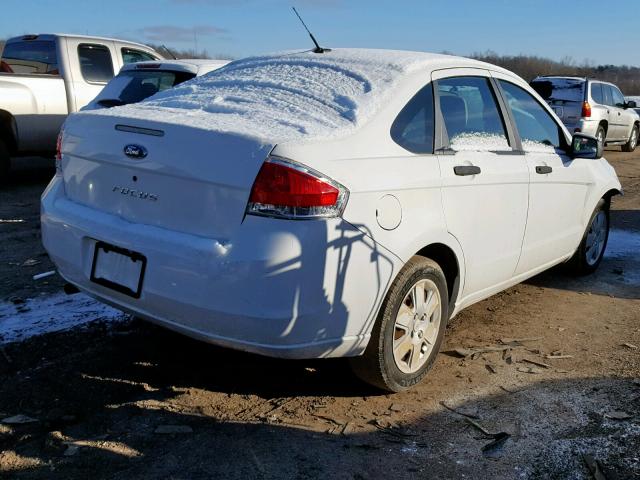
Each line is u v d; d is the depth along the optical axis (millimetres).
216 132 2850
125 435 2959
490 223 3896
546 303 5051
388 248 3100
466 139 3822
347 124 3146
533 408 3367
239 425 3094
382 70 3619
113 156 3162
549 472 2832
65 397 3271
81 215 3293
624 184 11547
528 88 4648
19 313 4316
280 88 3602
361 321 3059
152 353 3826
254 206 2760
